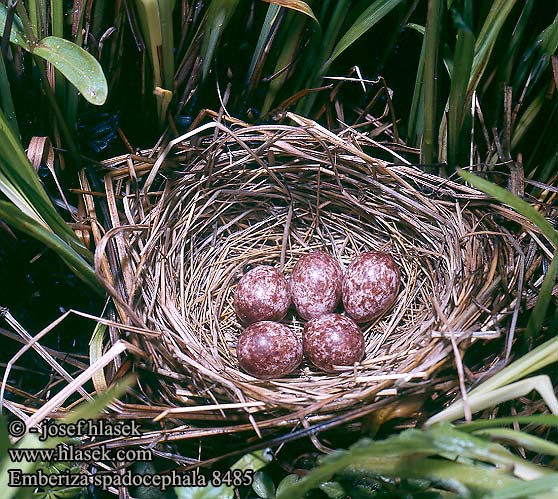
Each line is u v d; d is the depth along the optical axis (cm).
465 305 26
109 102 28
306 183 29
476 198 28
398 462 22
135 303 26
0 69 25
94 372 24
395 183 29
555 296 26
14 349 27
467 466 22
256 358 27
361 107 30
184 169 29
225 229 30
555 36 27
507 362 25
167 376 25
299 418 24
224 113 29
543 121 29
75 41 26
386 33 29
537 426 25
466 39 25
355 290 29
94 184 28
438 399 25
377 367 27
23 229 25
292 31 27
